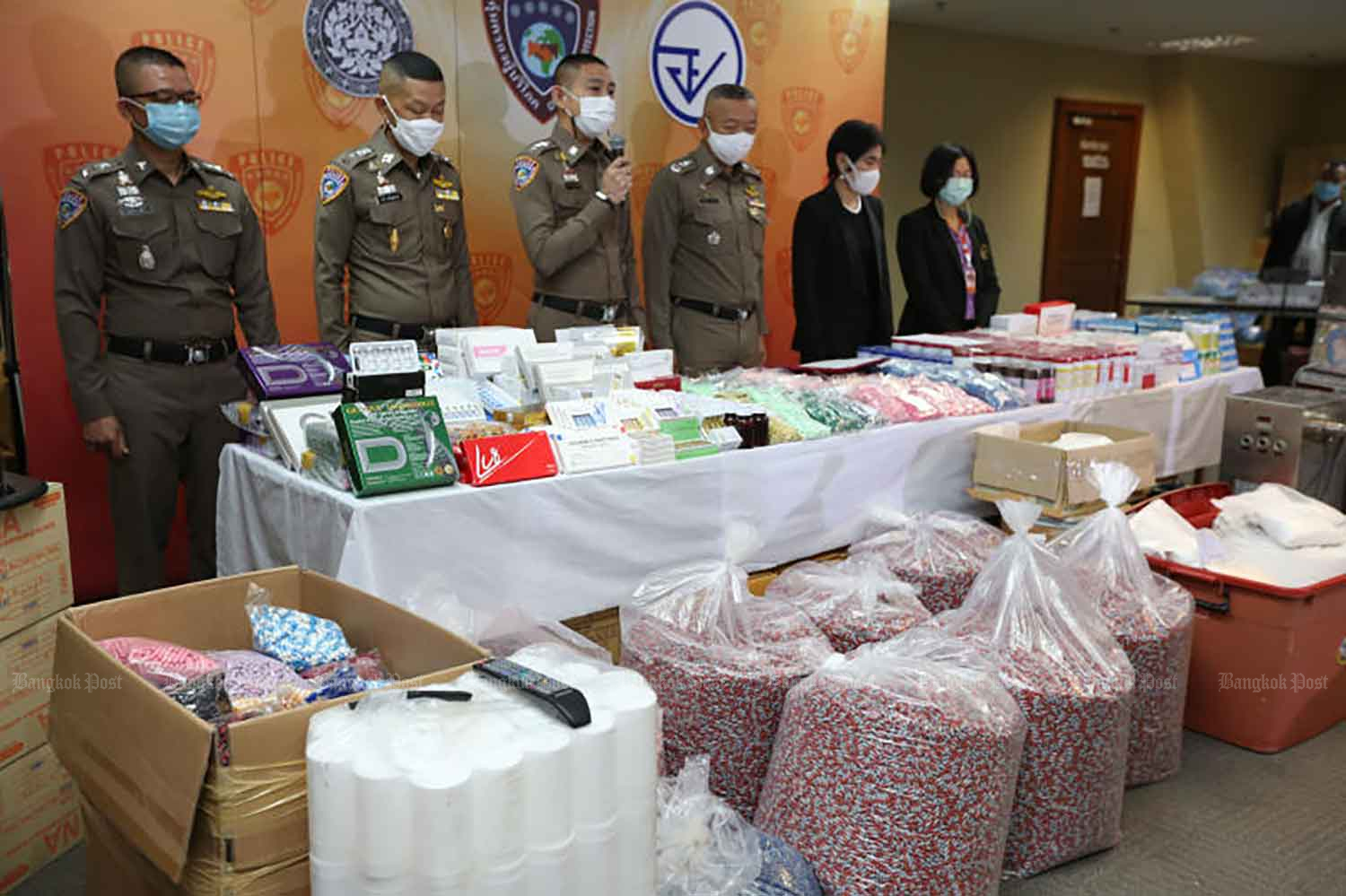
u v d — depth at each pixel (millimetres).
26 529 2082
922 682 1787
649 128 4707
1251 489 3488
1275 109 10766
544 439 2225
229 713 1433
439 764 1164
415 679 1367
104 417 2953
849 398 2939
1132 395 3496
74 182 2879
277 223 3797
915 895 1713
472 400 2428
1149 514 2803
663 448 2369
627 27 4543
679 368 3971
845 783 1739
